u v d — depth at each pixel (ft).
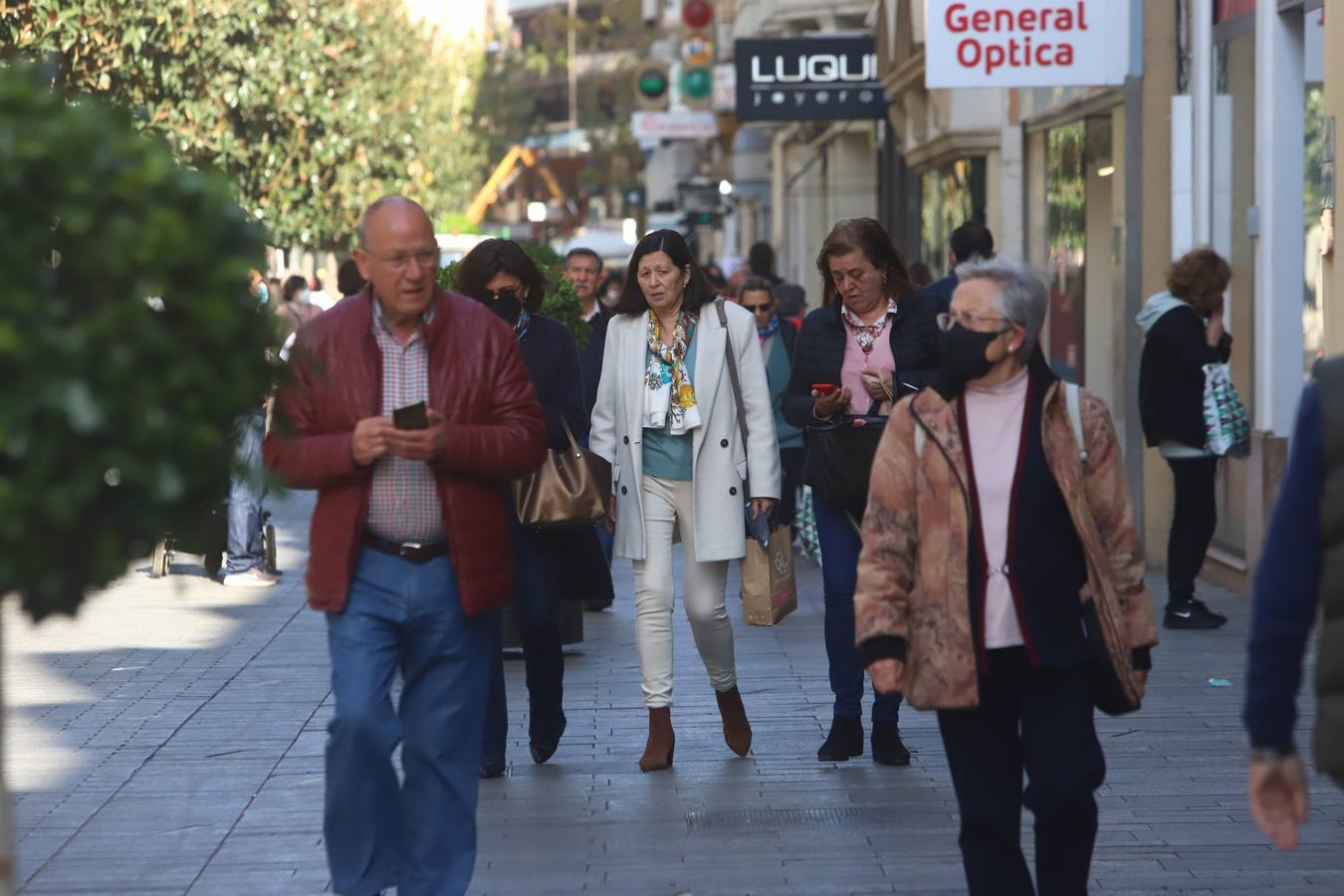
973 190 111.75
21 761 41.60
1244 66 65.62
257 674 52.08
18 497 17.75
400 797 29.32
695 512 39.37
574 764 40.96
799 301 87.40
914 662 24.79
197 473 19.30
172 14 94.99
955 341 24.66
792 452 65.67
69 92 20.71
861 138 178.40
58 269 18.51
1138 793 37.27
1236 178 67.00
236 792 38.60
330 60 118.11
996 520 24.82
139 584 71.31
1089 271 85.97
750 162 257.14
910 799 37.37
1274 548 19.04
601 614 64.44
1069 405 25.17
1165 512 70.44
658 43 396.16
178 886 32.01
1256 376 64.44
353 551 27.96
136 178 18.66
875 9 131.03
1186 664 51.26
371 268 27.89
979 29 66.80
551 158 482.28
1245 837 34.01
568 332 39.68
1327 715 18.40
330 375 28.07
